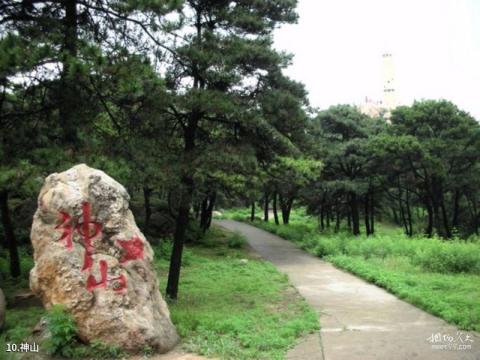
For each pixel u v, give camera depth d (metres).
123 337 7.62
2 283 13.66
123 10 11.05
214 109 11.70
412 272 16.30
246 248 26.81
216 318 10.02
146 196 24.75
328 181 30.94
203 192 17.12
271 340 8.42
